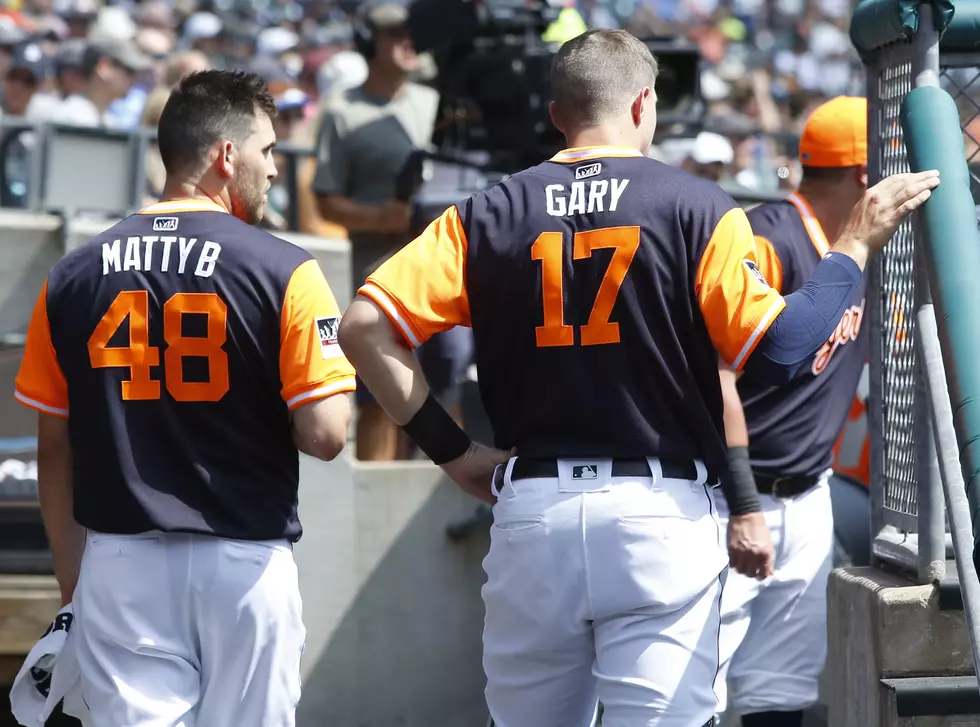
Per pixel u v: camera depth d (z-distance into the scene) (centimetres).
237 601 1064
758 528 1345
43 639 1094
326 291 1099
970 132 1258
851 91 6066
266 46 4747
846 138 1434
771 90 5378
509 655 1023
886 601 1080
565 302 984
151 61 3266
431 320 1014
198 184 1130
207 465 1066
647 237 975
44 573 1673
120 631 1056
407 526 1795
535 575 985
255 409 1081
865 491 1845
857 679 1145
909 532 1159
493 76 1916
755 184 3091
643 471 977
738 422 1348
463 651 1803
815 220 1462
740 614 1456
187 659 1073
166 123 1136
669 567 967
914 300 1085
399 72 2050
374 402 1952
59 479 1155
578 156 1030
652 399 980
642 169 1007
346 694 1777
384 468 1794
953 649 1083
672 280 973
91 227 1709
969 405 881
